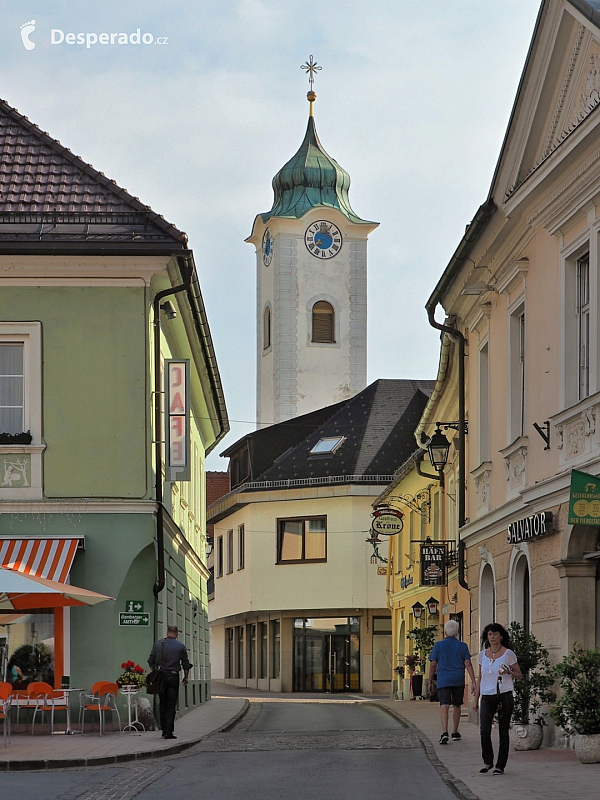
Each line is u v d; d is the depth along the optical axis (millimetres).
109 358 23609
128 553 23250
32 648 23141
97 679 23109
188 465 24188
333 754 18453
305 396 93875
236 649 65375
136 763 17562
